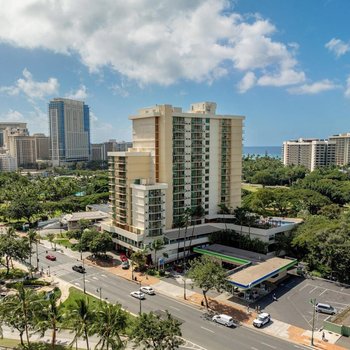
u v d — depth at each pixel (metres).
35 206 150.38
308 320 65.25
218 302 73.00
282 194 145.62
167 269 93.19
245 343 57.28
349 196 176.25
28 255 93.62
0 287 81.00
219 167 119.00
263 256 92.94
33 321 53.06
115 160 107.31
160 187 99.25
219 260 93.44
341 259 82.25
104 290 79.31
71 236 116.75
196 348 55.56
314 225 100.50
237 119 121.12
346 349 55.72
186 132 108.62
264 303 72.31
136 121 111.50
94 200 181.00
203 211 107.38
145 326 46.03
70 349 53.53
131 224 103.69
